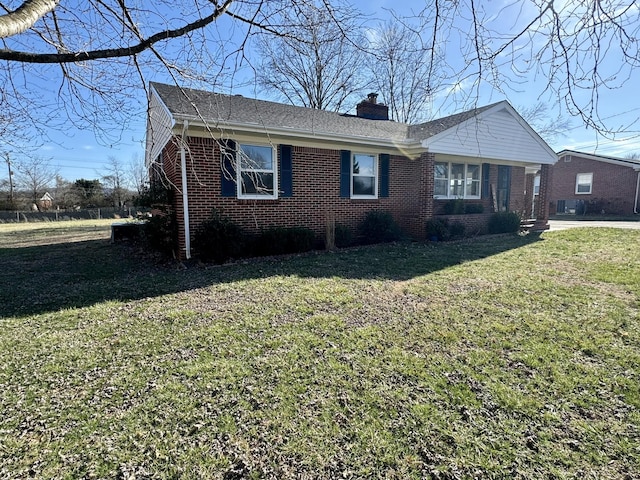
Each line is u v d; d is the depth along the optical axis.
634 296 4.92
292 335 3.70
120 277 6.60
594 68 2.79
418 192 10.99
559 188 24.53
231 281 6.02
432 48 3.34
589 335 3.65
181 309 4.59
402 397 2.59
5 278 6.63
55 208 35.62
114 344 3.54
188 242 7.83
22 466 1.98
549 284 5.63
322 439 2.18
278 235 8.44
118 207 35.53
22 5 1.91
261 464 2.00
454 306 4.60
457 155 11.13
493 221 12.26
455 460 2.01
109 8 2.68
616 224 16.02
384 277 6.20
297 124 9.19
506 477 1.89
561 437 2.19
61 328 4.00
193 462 2.01
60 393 2.69
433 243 10.35
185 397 2.62
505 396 2.60
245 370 2.99
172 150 8.12
